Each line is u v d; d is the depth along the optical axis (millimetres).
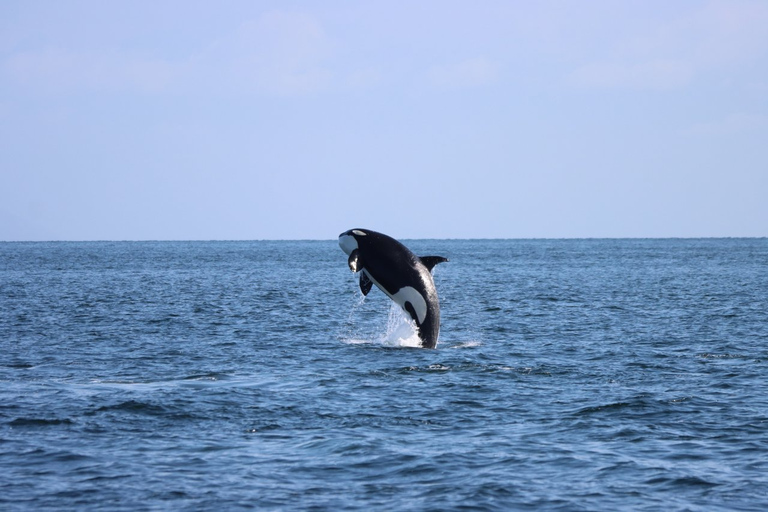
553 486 57531
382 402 82438
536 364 106938
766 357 113562
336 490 56594
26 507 52594
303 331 147250
